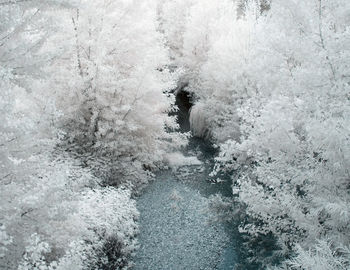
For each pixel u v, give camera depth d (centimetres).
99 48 1104
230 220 1106
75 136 1178
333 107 584
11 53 464
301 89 638
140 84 1165
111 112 1162
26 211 475
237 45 1423
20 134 455
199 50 1895
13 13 418
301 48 646
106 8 1148
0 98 415
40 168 541
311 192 684
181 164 1442
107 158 1173
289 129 712
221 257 963
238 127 1442
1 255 400
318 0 640
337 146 548
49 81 1037
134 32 1201
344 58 567
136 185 1233
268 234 1038
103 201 902
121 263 852
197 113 1661
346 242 586
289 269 683
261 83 970
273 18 824
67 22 1034
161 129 1370
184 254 959
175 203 1174
